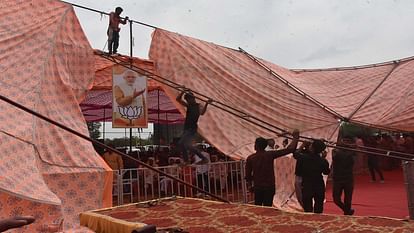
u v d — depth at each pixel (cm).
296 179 869
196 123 1010
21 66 836
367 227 371
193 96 1008
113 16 1092
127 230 393
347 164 864
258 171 768
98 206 772
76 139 816
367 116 1299
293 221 410
